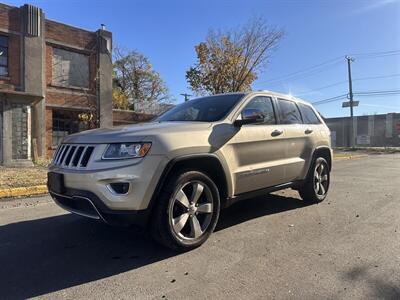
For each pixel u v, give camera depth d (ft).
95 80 74.23
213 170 16.60
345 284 12.34
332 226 19.01
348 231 18.13
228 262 14.23
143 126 15.88
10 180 35.45
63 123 70.95
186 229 15.70
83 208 14.75
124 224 13.96
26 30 64.08
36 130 65.98
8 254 15.35
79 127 73.15
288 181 20.93
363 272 13.28
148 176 13.91
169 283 12.49
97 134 15.20
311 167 22.86
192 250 15.48
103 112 75.10
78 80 72.49
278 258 14.61
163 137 14.53
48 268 13.85
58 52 69.62
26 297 11.63
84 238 17.25
